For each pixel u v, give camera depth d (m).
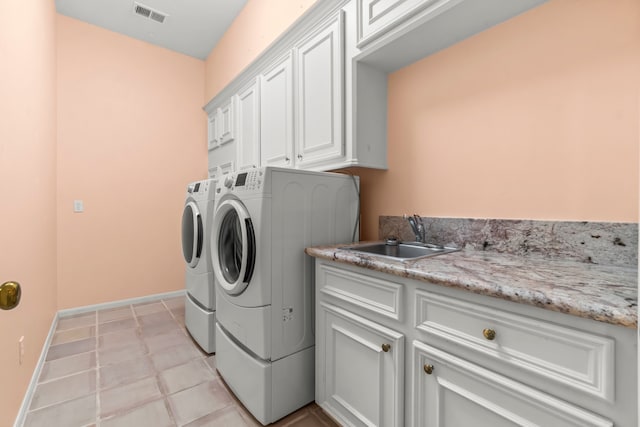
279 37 2.01
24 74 1.52
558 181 1.16
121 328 2.44
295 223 1.49
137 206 3.14
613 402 0.60
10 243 1.29
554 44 1.16
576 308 0.62
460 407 0.88
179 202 3.40
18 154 1.42
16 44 1.38
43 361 1.88
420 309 0.96
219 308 1.76
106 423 1.36
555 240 1.15
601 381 0.61
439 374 0.92
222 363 1.68
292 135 1.97
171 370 1.81
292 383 1.45
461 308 0.86
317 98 1.76
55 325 2.47
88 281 2.87
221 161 3.14
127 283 3.07
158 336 2.29
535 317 0.71
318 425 1.36
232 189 1.59
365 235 1.93
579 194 1.10
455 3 1.17
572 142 1.12
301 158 1.90
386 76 1.78
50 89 2.34
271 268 1.40
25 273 1.53
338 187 1.70
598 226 1.05
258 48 2.51
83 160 2.85
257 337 1.39
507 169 1.30
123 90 3.07
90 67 2.89
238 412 1.44
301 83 1.88
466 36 1.41
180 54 3.43
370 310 1.14
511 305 0.75
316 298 1.43
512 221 1.27
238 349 1.51
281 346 1.42
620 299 0.64
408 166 1.69
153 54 3.26
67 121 2.77
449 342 0.89
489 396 0.81
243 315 1.48
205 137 3.61
